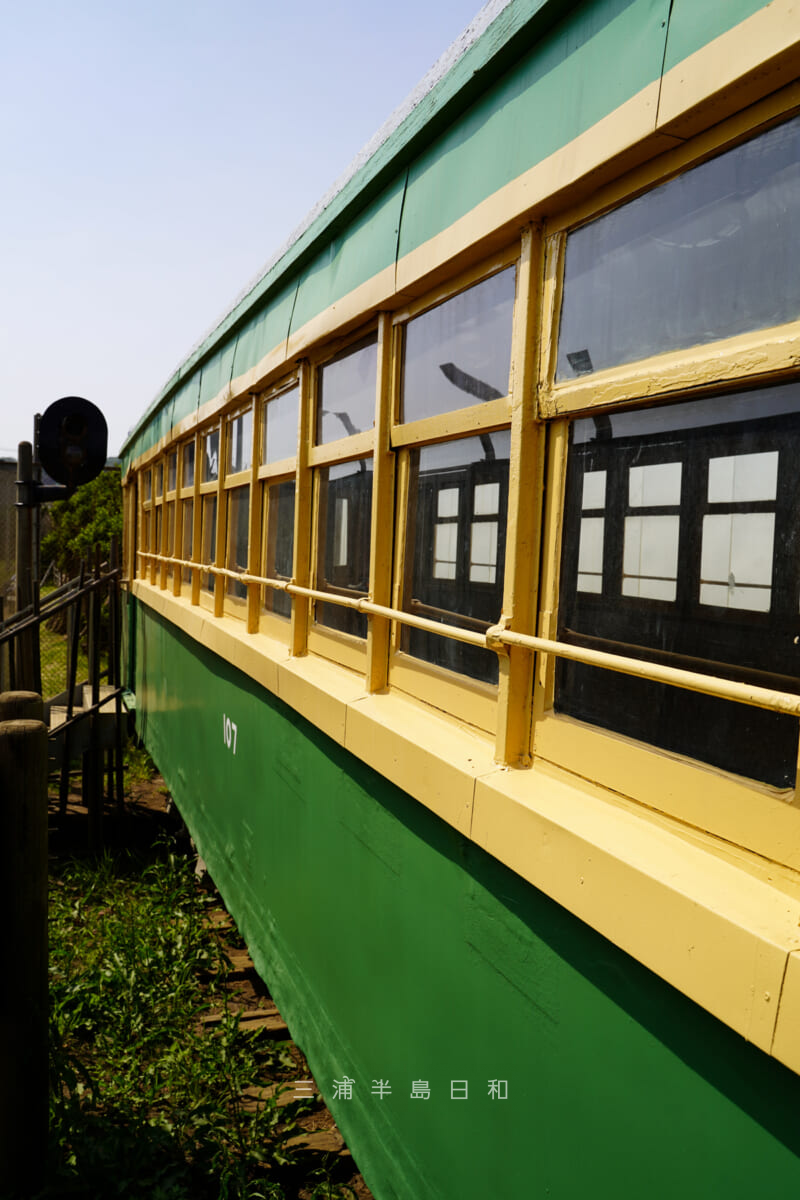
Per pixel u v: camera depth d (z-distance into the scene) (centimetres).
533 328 204
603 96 176
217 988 471
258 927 431
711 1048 146
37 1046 285
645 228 173
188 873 627
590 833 172
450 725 248
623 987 168
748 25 141
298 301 382
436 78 245
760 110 146
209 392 583
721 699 156
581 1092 179
